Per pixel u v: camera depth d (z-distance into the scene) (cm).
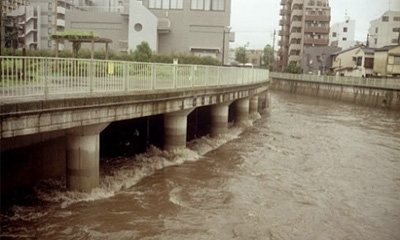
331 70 7175
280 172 1562
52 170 1252
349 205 1238
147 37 4144
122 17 4300
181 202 1167
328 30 8144
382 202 1278
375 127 3005
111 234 938
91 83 1071
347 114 3828
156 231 967
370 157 1931
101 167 1439
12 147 1053
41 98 921
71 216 1020
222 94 2031
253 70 2927
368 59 6144
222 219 1061
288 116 3475
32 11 6281
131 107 1244
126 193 1216
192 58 3519
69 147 1108
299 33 8288
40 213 1026
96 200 1128
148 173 1440
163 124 1755
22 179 1123
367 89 4738
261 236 976
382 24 7194
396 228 1070
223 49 4200
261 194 1283
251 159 1747
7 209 1037
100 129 1134
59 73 1002
